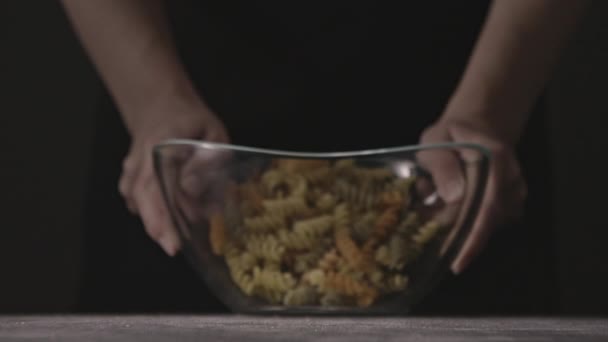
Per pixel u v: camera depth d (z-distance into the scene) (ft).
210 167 2.53
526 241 3.95
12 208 8.39
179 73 3.69
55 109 8.40
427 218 2.47
